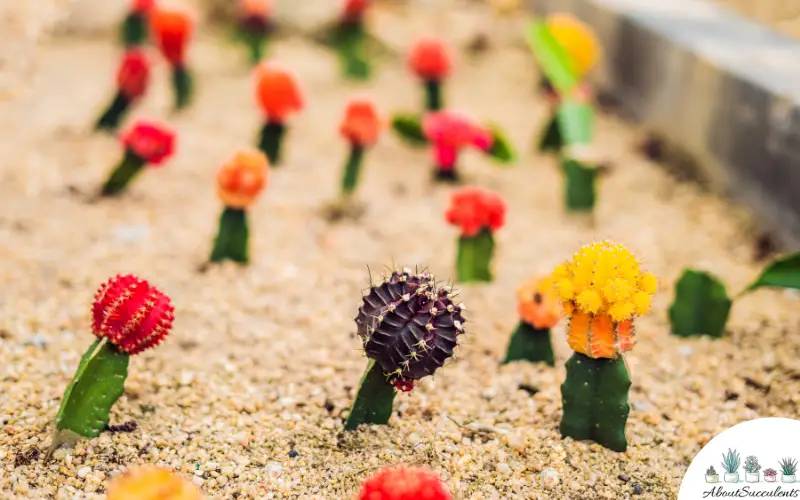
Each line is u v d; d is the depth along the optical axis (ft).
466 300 2.95
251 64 4.39
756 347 2.78
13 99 3.91
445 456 2.41
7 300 2.82
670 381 2.67
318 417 2.52
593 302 2.30
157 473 2.04
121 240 3.14
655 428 2.52
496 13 5.20
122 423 2.45
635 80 4.06
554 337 2.81
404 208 3.46
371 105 3.36
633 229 3.38
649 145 3.86
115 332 2.34
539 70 4.48
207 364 2.66
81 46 4.55
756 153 3.36
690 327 2.81
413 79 4.58
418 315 2.26
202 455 2.40
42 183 3.38
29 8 4.65
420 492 2.06
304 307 2.91
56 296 2.86
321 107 4.17
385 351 2.27
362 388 2.44
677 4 4.26
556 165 3.81
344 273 3.08
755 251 3.27
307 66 4.64
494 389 2.61
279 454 2.41
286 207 3.41
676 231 3.37
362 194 3.53
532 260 3.18
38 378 2.56
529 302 2.62
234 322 2.83
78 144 3.63
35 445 2.39
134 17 4.26
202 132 3.84
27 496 2.28
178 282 2.97
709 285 2.78
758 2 3.91
